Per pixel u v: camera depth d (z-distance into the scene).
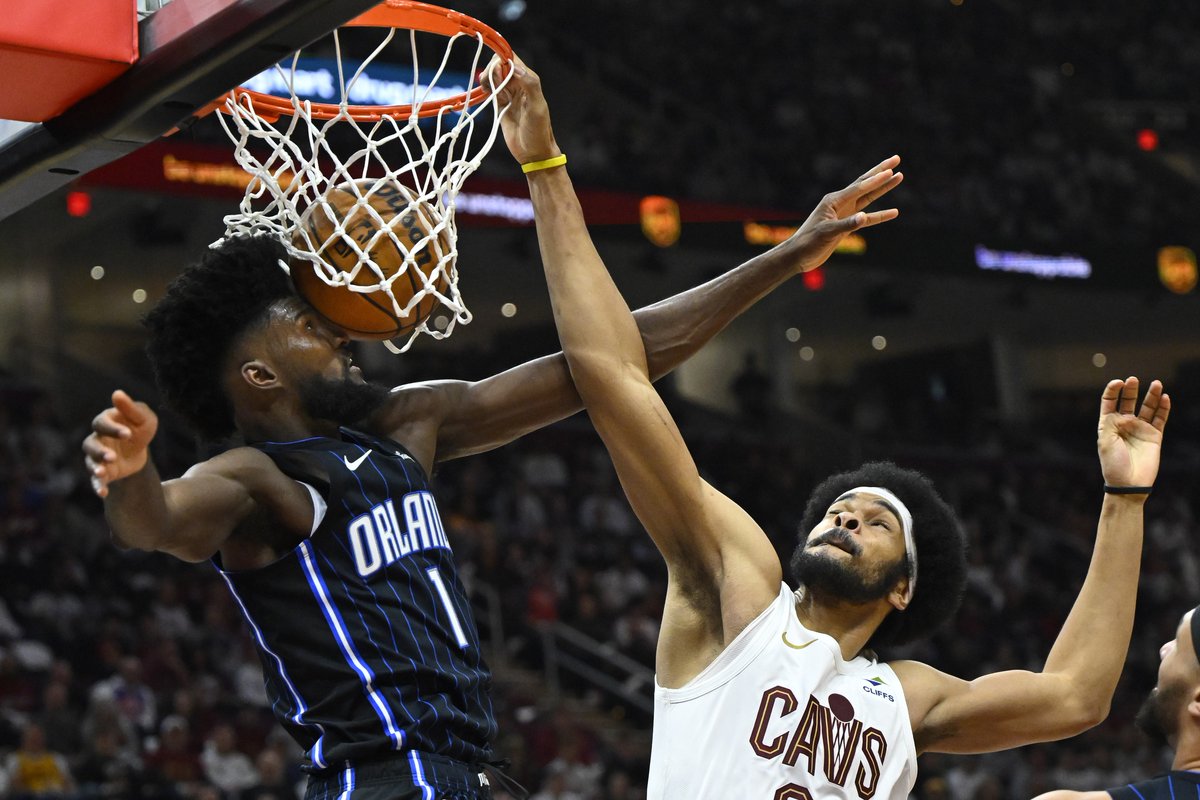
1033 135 17.89
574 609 11.52
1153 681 13.02
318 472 2.10
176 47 2.02
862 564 2.65
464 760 2.10
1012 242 15.81
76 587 9.90
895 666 2.75
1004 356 19.02
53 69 2.07
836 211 2.67
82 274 14.72
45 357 13.85
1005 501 15.80
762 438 16.58
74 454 11.91
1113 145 18.45
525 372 2.51
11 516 10.52
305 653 2.06
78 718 8.70
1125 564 2.83
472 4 15.33
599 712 10.62
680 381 18.38
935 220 15.96
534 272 15.80
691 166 14.98
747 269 2.62
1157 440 2.90
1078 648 2.81
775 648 2.54
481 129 12.12
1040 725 2.75
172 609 9.98
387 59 11.01
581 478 14.05
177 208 12.95
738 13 17.48
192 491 1.92
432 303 2.33
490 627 11.00
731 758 2.48
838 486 2.87
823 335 18.88
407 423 2.35
